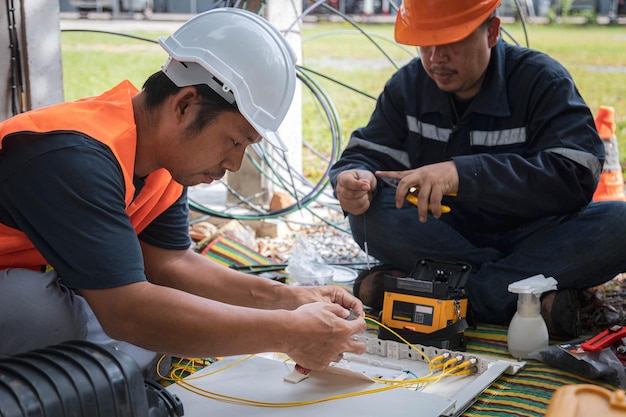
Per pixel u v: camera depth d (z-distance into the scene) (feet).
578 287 8.84
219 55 5.76
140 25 50.72
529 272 8.83
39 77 10.79
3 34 10.43
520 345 7.82
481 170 8.56
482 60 8.79
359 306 7.13
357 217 9.67
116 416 4.88
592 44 46.24
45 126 5.74
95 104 6.02
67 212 5.49
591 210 8.80
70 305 6.40
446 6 8.62
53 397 4.66
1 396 4.57
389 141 9.87
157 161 6.10
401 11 9.27
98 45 48.91
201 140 5.82
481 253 9.25
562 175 8.56
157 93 5.92
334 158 12.86
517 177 8.55
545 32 53.16
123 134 5.88
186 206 7.34
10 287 6.11
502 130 9.22
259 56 5.81
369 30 49.78
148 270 7.23
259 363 7.18
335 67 38.37
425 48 8.89
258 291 7.16
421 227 9.37
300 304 7.04
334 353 6.08
